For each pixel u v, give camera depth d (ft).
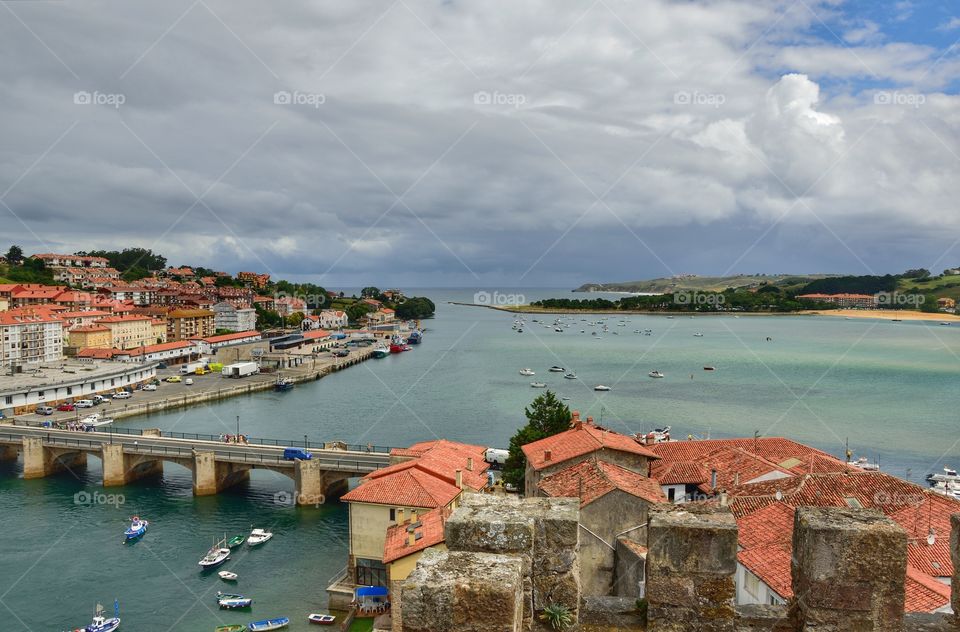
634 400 503.20
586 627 41.68
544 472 177.06
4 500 298.97
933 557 116.78
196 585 211.82
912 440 372.38
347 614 193.26
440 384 604.90
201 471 303.27
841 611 37.37
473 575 34.50
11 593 206.08
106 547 242.37
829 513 39.75
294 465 296.30
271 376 642.22
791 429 400.26
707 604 38.99
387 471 234.58
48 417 447.01
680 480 197.67
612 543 140.26
